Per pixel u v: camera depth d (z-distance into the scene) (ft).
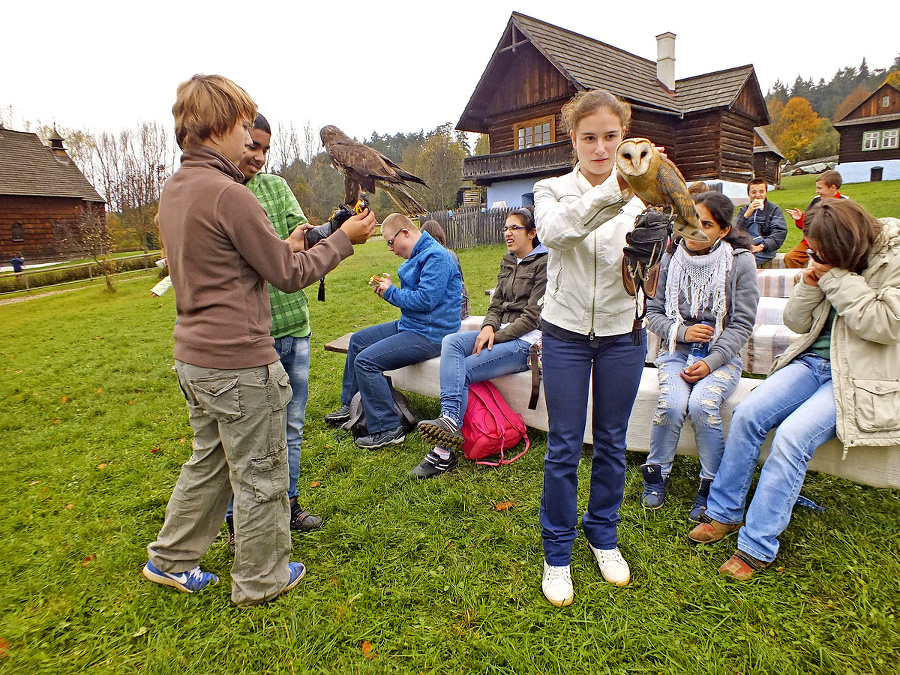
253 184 9.09
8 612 8.23
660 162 5.26
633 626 7.19
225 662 7.09
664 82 74.28
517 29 67.77
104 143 190.29
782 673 6.33
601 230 6.79
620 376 7.34
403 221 13.03
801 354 9.01
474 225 68.74
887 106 137.59
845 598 7.35
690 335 9.87
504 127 77.66
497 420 11.69
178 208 6.86
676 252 10.37
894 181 118.01
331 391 17.06
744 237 9.82
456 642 7.13
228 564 8.97
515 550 8.86
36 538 10.19
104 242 84.53
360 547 9.22
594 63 69.56
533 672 6.60
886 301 7.39
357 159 7.32
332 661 7.02
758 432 8.41
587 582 8.02
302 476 11.91
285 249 7.11
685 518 9.44
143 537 9.98
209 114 6.77
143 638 7.59
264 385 7.36
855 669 6.36
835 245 7.77
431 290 12.60
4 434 16.62
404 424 13.58
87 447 14.70
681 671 6.49
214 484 7.95
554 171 68.64
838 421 7.86
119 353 27.32
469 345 11.84
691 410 9.32
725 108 67.72
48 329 38.91
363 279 42.93
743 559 8.01
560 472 7.56
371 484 11.14
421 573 8.46
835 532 8.52
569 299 7.11
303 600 7.97
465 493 10.55
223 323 7.00
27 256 110.73
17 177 110.83
